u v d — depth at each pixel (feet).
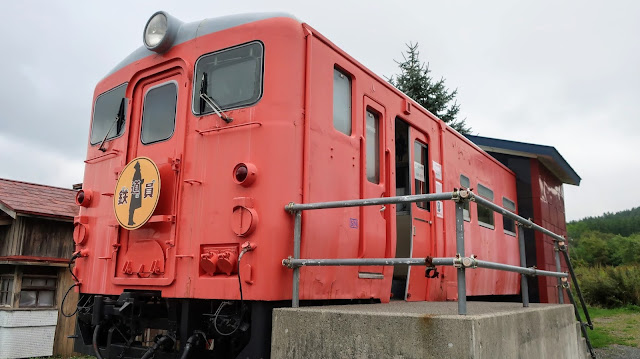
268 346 13.01
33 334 31.53
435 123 23.82
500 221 32.45
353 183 16.26
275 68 14.16
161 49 16.53
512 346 12.34
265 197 13.30
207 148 14.79
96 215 17.46
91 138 18.95
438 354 10.26
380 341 11.01
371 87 18.20
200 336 13.75
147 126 16.85
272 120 13.82
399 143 21.39
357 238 16.07
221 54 15.33
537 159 36.50
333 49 16.07
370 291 16.57
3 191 33.55
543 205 36.55
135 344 15.66
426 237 21.45
